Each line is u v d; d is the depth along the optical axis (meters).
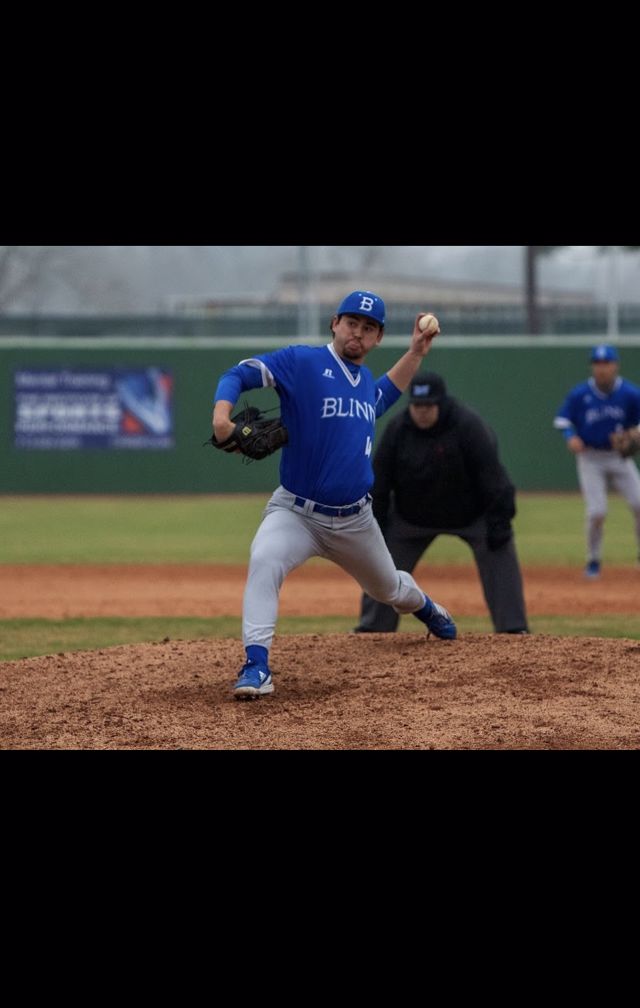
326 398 21.22
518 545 61.28
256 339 100.69
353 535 22.02
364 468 21.78
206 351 97.31
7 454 97.00
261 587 21.52
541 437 97.00
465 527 30.11
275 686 22.56
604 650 24.50
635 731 19.30
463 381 96.88
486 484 29.27
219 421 20.41
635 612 39.66
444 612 25.56
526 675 22.70
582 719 19.94
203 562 54.59
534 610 40.16
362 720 20.14
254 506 86.38
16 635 35.16
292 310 119.19
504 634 26.69
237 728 19.84
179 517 77.75
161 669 24.14
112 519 76.38
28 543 62.56
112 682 23.16
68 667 24.47
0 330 106.19
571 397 49.00
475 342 96.69
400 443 29.59
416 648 25.20
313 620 38.34
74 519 76.50
